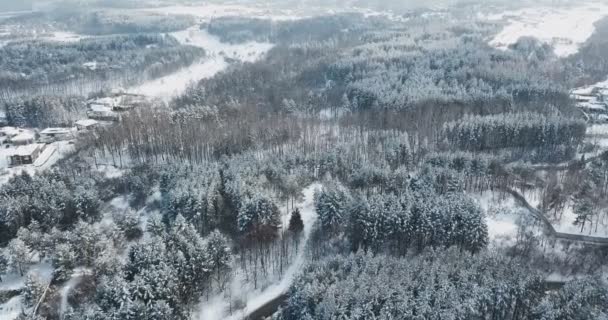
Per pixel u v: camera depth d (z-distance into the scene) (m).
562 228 147.00
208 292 131.25
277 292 132.38
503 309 111.50
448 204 140.12
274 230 145.00
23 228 137.25
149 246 126.12
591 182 159.50
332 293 108.56
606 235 143.75
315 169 184.12
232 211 153.00
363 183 164.38
